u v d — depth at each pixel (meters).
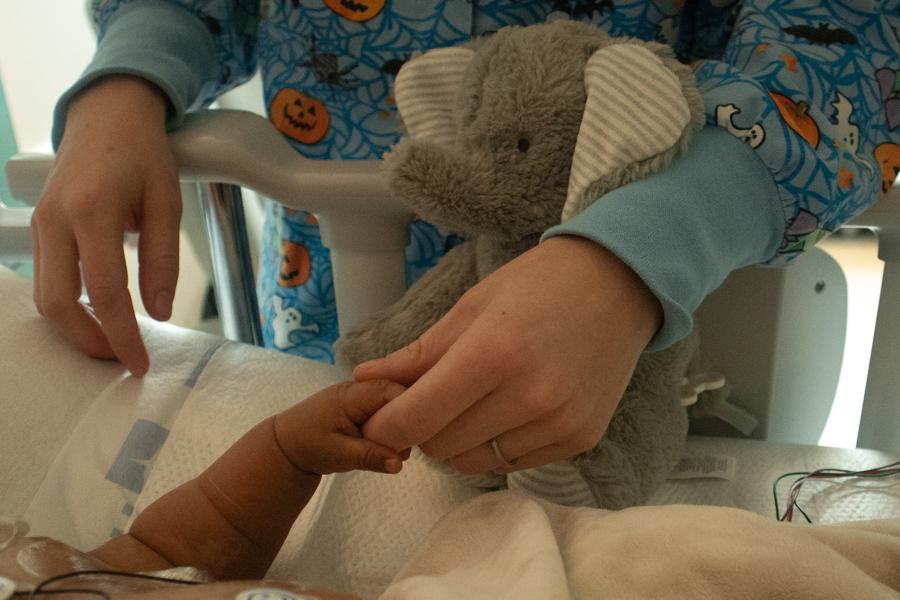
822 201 0.40
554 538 0.34
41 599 0.27
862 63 0.47
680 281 0.33
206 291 1.11
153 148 0.49
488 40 0.42
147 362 0.51
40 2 1.09
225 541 0.39
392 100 0.68
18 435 0.45
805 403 0.75
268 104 0.71
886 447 0.63
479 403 0.31
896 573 0.34
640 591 0.32
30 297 0.56
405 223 0.54
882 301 0.61
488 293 0.33
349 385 0.40
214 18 0.65
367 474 0.50
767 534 0.32
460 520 0.39
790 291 0.64
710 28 0.62
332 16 0.64
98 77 0.52
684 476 0.56
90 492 0.45
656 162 0.36
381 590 0.42
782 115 0.40
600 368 0.32
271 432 0.41
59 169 0.47
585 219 0.33
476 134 0.39
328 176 0.50
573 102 0.38
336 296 0.57
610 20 0.59
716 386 0.59
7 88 1.05
